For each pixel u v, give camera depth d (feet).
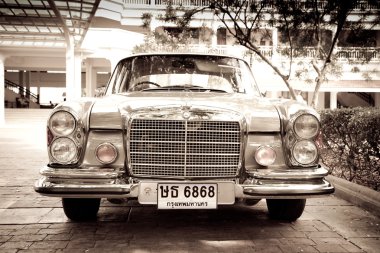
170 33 37.58
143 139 10.15
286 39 28.07
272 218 13.08
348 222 12.76
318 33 25.38
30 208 14.28
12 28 57.36
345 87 69.26
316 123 10.44
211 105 10.46
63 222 12.55
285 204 12.51
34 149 34.42
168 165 10.17
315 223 12.62
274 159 10.43
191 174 10.22
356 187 15.49
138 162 10.19
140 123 10.12
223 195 10.12
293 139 10.42
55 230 11.73
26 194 16.58
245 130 10.39
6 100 96.94
